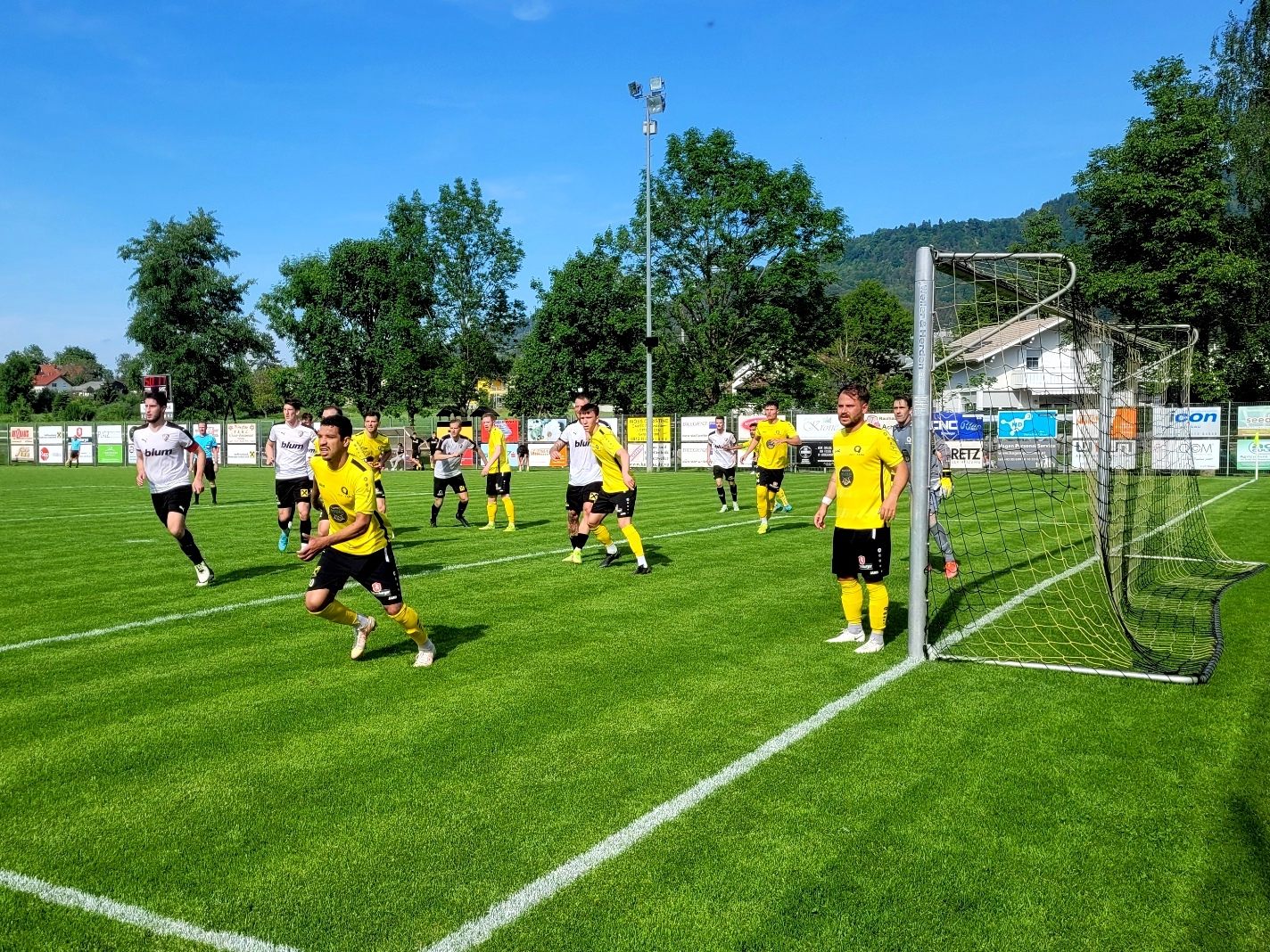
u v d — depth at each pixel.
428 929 2.84
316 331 50.94
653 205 45.84
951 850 3.33
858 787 3.89
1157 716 4.82
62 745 4.47
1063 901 2.98
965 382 9.38
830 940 2.77
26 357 90.56
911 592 6.10
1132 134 33.59
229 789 3.93
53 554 11.30
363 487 5.51
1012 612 7.61
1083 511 13.96
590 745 4.42
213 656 6.19
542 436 38.25
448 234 53.19
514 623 7.18
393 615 5.77
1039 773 4.04
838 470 6.34
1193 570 9.78
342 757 4.30
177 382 59.34
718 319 44.56
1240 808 3.67
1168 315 32.75
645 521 15.04
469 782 3.99
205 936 2.82
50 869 3.25
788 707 5.00
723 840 3.42
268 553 11.41
